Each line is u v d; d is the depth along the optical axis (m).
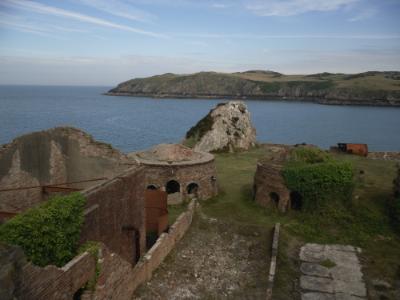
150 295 16.48
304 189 26.80
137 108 178.12
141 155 32.88
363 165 41.78
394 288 18.50
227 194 33.03
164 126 109.44
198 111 164.75
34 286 9.66
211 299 16.92
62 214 12.84
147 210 23.44
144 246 20.67
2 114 122.25
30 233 11.67
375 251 22.44
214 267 20.00
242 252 21.95
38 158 17.70
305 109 178.12
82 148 18.62
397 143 88.38
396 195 27.08
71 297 11.55
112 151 18.77
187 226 24.39
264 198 29.19
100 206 15.62
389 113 158.00
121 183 17.48
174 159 31.88
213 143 51.91
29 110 144.12
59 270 10.80
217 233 24.34
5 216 15.52
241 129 54.81
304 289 18.28
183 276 18.75
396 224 24.86
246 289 17.98
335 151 51.50
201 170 31.08
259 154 50.56
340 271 20.06
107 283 13.54
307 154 29.89
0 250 8.86
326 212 26.30
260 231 24.47
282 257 21.28
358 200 27.95
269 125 118.00
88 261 12.49
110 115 138.88
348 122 126.12
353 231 24.70
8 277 8.53
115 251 17.30
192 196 30.78
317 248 22.80
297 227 25.36
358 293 18.02
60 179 18.66
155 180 29.92
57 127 18.23
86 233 14.49
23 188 16.91
